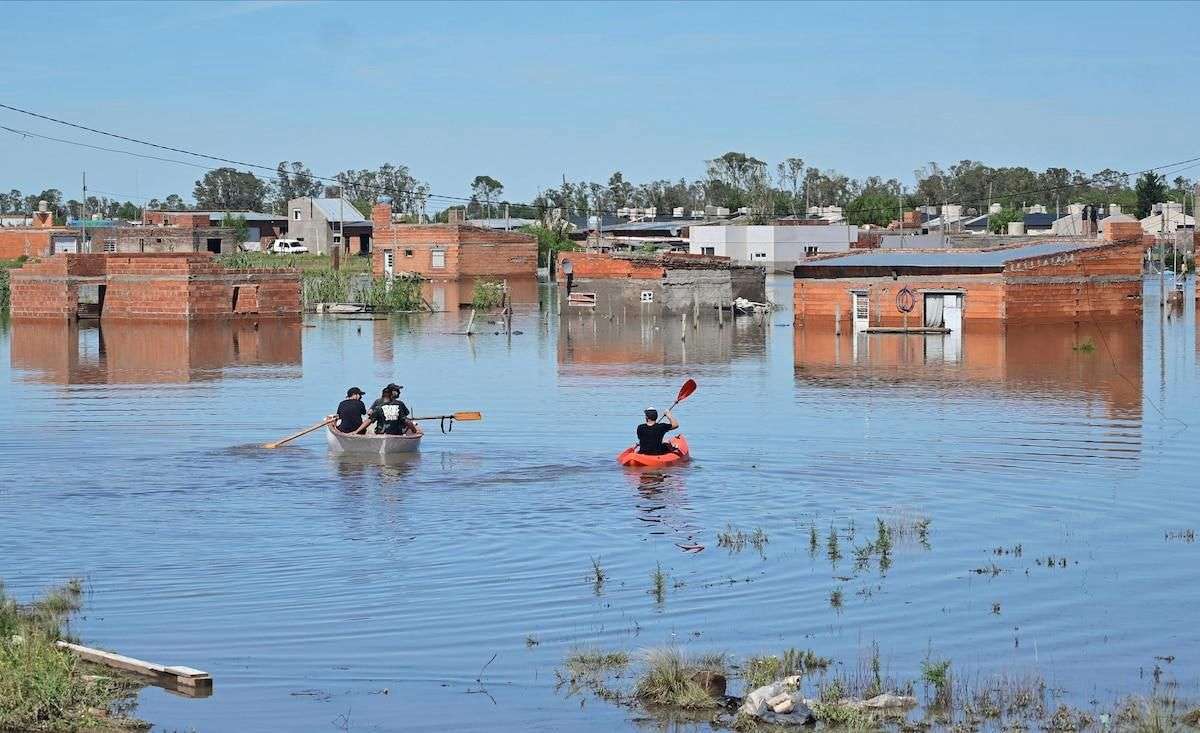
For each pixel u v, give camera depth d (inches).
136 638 691.4
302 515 978.1
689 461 1216.2
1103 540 910.4
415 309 3745.1
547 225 6496.1
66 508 1000.9
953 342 2615.7
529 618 731.4
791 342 2667.3
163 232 5821.9
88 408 1616.6
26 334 2849.4
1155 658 670.5
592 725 586.9
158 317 3277.6
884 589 789.2
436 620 725.3
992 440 1342.3
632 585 796.0
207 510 994.1
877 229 6058.1
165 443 1317.7
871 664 661.3
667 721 593.0
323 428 1429.6
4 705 584.7
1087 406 1621.6
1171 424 1454.2
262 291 3393.2
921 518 975.0
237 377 2014.0
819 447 1296.8
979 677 642.8
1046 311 3006.9
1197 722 582.6
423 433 1316.4
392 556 858.1
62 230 5772.6
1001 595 777.6
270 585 789.2
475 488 1083.3
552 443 1317.7
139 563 838.5
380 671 648.4
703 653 673.0
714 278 3671.3
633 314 3575.3
